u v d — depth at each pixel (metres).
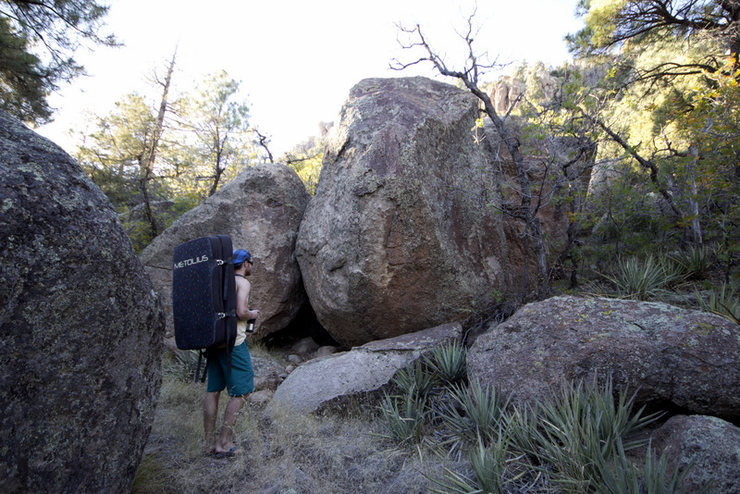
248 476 3.13
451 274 5.18
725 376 2.84
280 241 6.49
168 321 6.30
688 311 3.33
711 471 2.27
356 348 4.73
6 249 1.85
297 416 3.96
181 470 3.07
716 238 6.23
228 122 11.47
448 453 3.24
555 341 3.42
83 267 2.10
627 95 9.45
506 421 3.09
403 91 6.22
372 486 3.00
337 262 5.15
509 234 6.60
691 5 9.23
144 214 9.75
